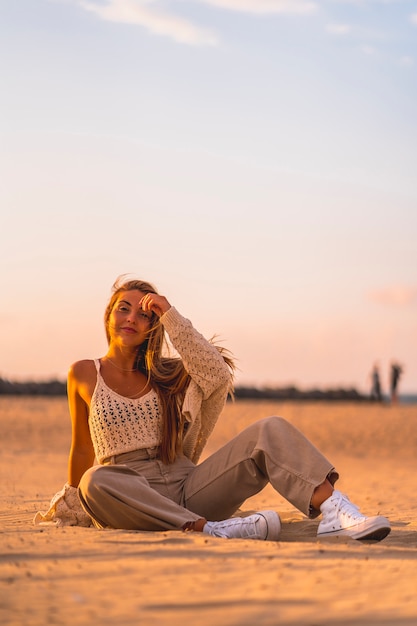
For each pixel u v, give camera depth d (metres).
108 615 2.31
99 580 2.75
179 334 4.32
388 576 2.84
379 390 35.66
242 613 2.31
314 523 4.79
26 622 2.26
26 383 34.97
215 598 2.49
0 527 4.29
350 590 2.60
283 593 2.55
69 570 2.92
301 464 4.03
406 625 2.21
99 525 4.12
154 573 2.85
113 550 3.32
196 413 4.36
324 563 3.08
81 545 3.45
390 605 2.41
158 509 3.97
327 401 38.62
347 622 2.24
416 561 3.17
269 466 4.07
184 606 2.40
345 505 3.95
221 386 4.39
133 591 2.59
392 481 10.23
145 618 2.27
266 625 2.20
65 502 4.41
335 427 20.73
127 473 4.07
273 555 3.24
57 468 11.11
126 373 4.45
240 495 4.23
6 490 7.42
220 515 4.30
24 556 3.22
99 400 4.34
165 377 4.41
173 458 4.36
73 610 2.38
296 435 4.12
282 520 4.98
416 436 19.11
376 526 3.83
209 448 16.23
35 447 15.84
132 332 4.40
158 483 4.29
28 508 5.57
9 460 12.30
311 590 2.60
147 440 4.31
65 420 21.09
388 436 19.08
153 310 4.38
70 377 4.48
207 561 3.07
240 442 4.18
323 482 4.00
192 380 4.38
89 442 4.48
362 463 14.19
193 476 4.30
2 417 21.11
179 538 3.64
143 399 4.35
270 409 26.20
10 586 2.68
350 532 3.88
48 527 4.24
